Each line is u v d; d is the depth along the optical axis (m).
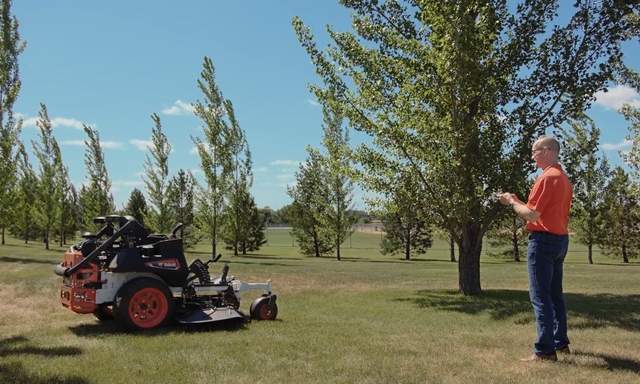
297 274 21.66
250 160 43.94
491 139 12.70
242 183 43.72
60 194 47.84
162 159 38.88
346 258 46.66
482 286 17.59
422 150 12.76
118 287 7.96
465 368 5.43
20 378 5.03
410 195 13.10
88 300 7.79
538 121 12.74
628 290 15.57
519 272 25.64
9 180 25.14
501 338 7.30
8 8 23.53
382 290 15.50
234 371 5.32
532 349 6.48
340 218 43.38
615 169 37.22
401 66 13.16
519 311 10.47
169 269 8.24
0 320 9.06
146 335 7.37
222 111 35.28
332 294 14.23
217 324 8.19
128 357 5.95
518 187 12.41
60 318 9.25
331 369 5.39
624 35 12.34
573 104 12.61
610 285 17.45
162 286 7.96
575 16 12.48
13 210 34.28
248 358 5.88
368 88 13.18
